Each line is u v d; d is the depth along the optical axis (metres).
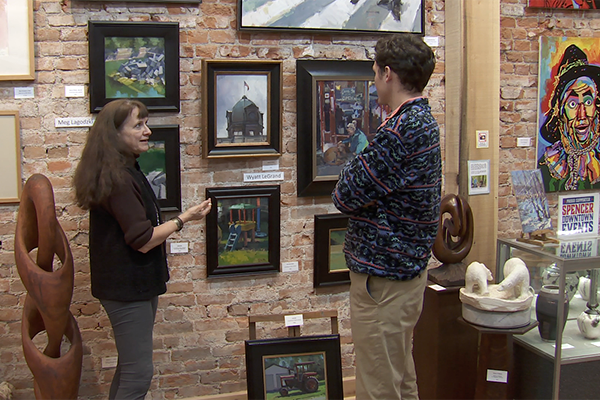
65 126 3.03
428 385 3.26
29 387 3.16
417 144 2.10
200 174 3.24
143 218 2.42
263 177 3.33
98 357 3.21
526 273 2.88
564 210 3.41
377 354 2.29
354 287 2.33
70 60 3.00
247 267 3.34
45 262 2.51
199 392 3.39
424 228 2.21
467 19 3.56
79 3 2.98
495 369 3.02
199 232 3.28
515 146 3.87
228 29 3.19
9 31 2.92
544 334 3.04
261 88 3.23
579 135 3.95
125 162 2.45
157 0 3.04
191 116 3.19
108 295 2.45
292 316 3.15
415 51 2.16
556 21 3.86
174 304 3.30
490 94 3.65
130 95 3.05
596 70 3.93
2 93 2.96
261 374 3.06
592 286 3.11
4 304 3.09
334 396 3.09
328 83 3.32
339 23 3.33
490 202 3.73
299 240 3.45
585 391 2.94
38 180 2.51
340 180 2.21
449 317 3.16
